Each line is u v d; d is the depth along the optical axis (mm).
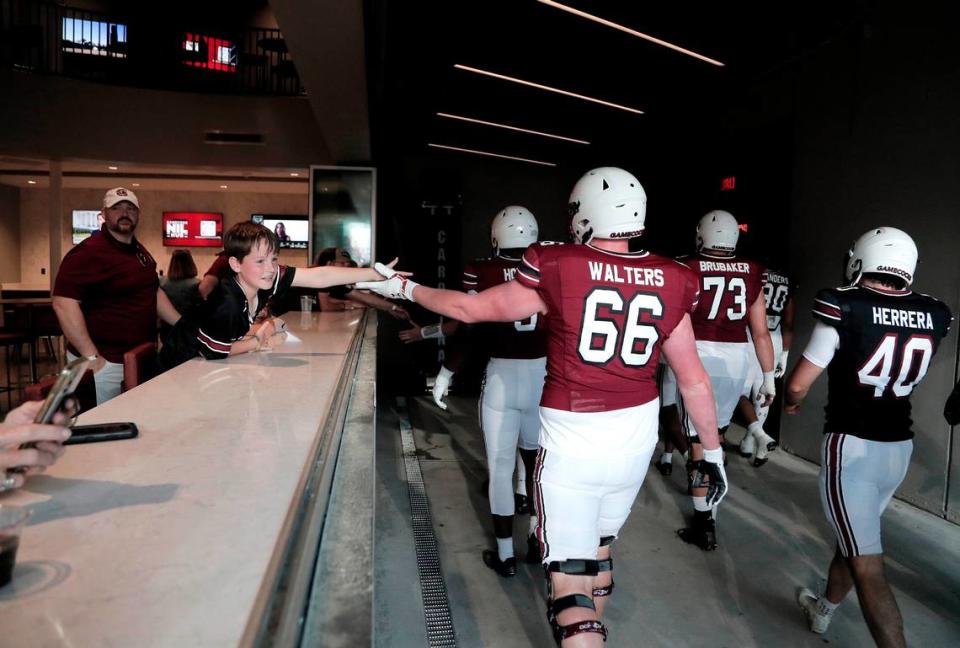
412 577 2742
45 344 9727
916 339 1992
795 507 3643
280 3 2959
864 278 2156
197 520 807
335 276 2205
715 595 2625
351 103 4793
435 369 7113
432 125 6125
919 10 3695
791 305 4504
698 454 3082
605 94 5027
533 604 2549
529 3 3512
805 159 4660
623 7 3533
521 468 3500
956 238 3459
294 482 961
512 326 2674
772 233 5074
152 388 1716
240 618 575
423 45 4180
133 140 8344
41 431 790
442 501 3721
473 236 7664
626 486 1733
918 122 3711
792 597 2619
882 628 1939
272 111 8562
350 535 885
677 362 1790
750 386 4293
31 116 7934
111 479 966
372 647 624
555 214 7766
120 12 11070
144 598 607
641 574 2805
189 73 10391
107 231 2939
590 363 1657
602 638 1539
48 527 779
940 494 3496
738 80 4590
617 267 1675
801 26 3701
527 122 5895
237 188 11898
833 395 2117
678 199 6379
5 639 527
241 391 1681
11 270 12320
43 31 9547
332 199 7180
